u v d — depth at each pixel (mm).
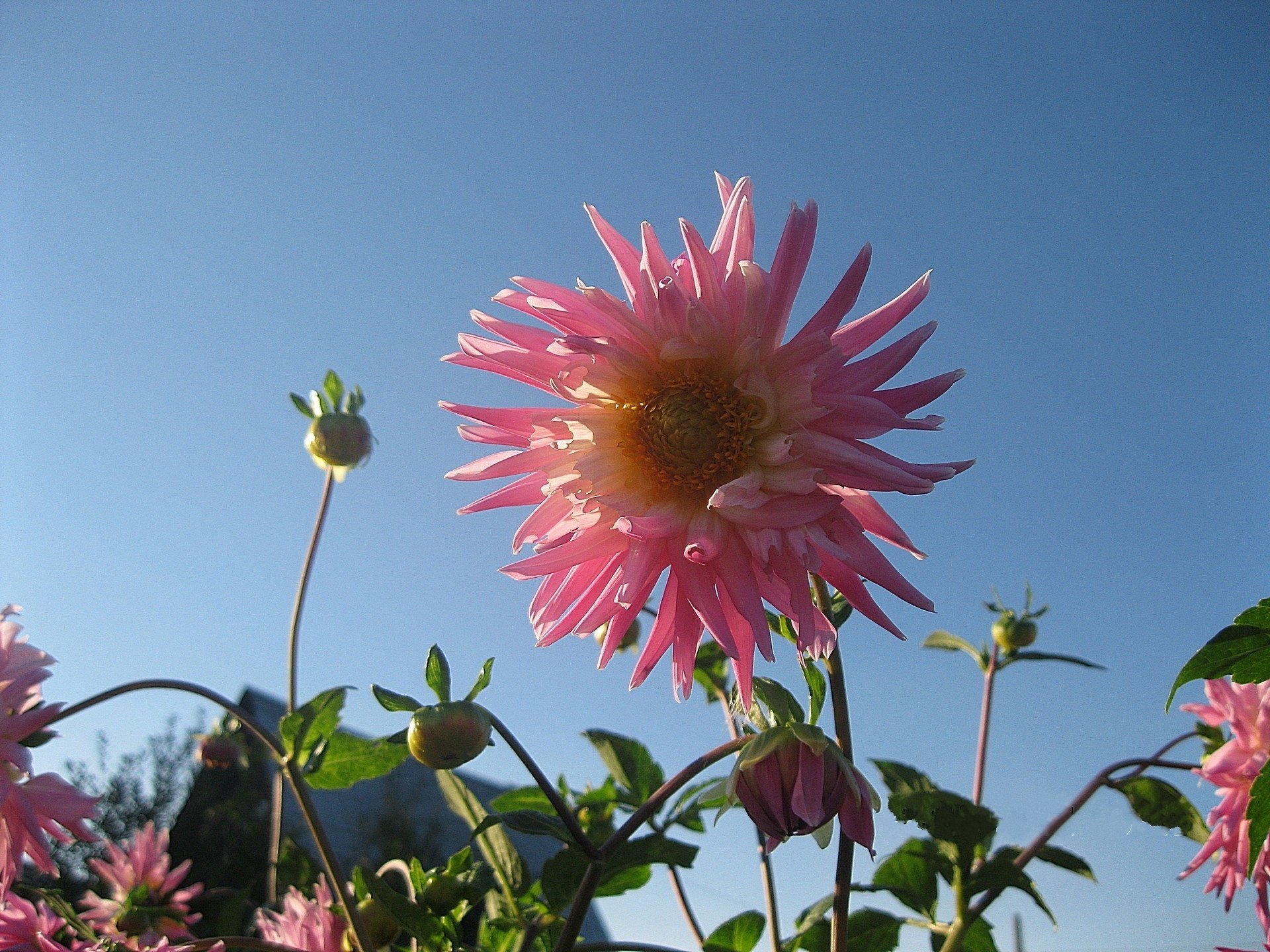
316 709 358
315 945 359
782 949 374
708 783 398
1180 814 350
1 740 332
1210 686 351
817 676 304
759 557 288
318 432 477
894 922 381
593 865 286
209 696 357
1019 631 462
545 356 325
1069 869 342
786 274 305
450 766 293
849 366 300
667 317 311
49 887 396
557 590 318
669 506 316
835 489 310
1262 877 323
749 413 312
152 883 474
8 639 349
